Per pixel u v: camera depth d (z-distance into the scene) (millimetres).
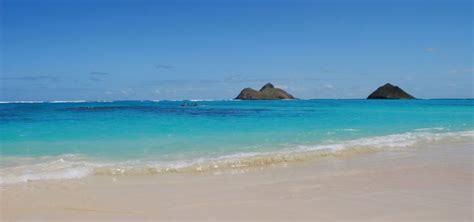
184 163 9883
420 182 8016
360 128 20375
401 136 16203
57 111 41812
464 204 6387
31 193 7113
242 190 7383
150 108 53125
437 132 18297
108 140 14883
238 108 53125
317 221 5539
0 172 8820
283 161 10617
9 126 21391
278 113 38656
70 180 8188
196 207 6277
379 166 9906
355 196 6879
